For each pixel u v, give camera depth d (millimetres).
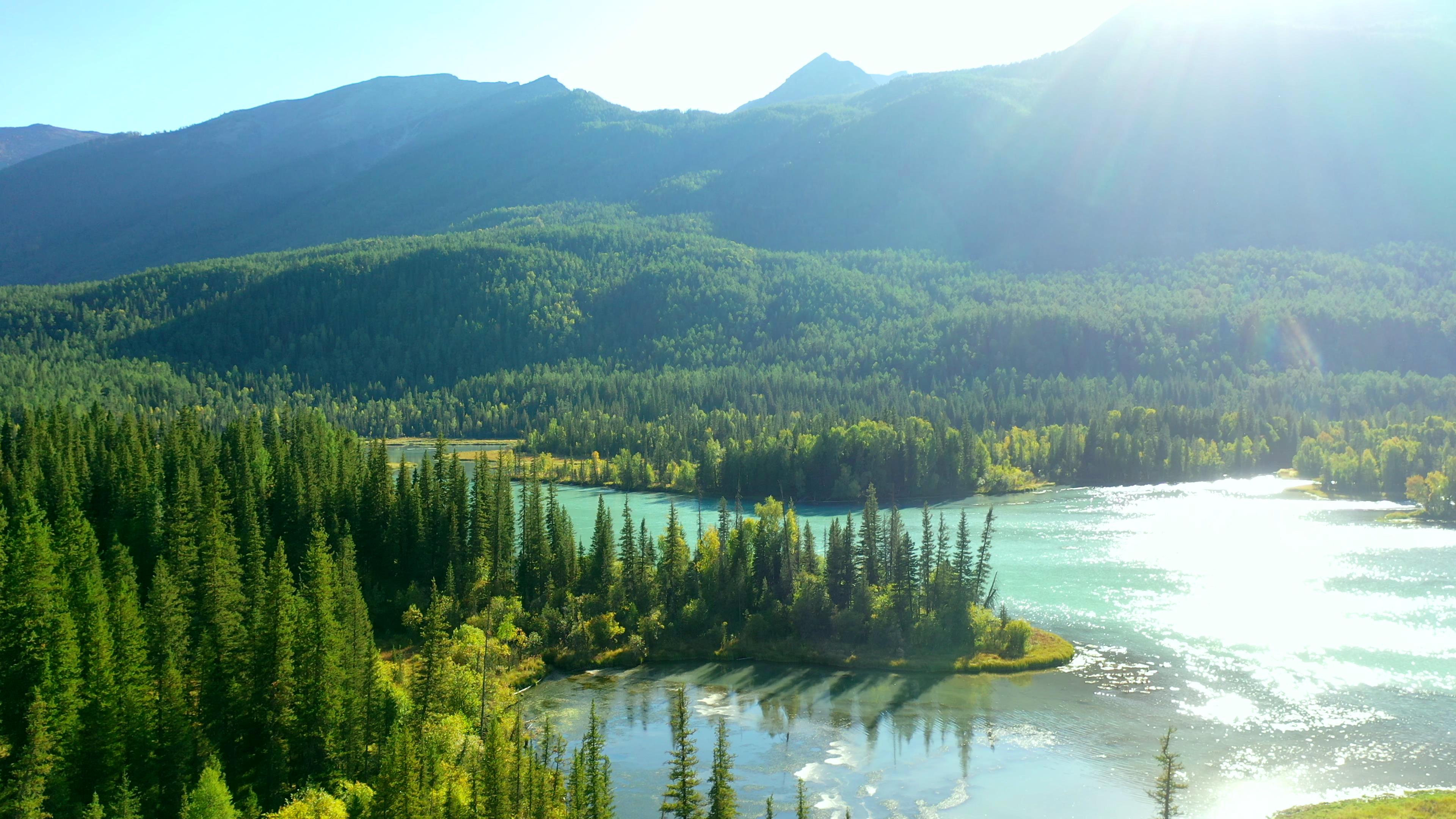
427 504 165750
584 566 160125
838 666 135875
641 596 150375
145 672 91312
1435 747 101562
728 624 148750
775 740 110688
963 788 97375
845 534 150375
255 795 85688
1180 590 166250
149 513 136875
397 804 76250
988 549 199250
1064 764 101875
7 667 89625
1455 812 85562
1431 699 114938
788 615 146625
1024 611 155375
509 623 138125
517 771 79625
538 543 160000
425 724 95000
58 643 87500
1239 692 119375
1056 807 92750
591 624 143750
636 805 94188
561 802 82938
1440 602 154250
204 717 94562
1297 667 127000
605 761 85688
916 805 94125
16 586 92625
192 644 103875
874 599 143875
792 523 163875
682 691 87000
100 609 94188
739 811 93000
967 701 121125
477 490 173500
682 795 82688
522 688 128625
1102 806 92562
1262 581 171250
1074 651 135750
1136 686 122875
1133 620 150000
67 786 80562
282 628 99250
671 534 161125
